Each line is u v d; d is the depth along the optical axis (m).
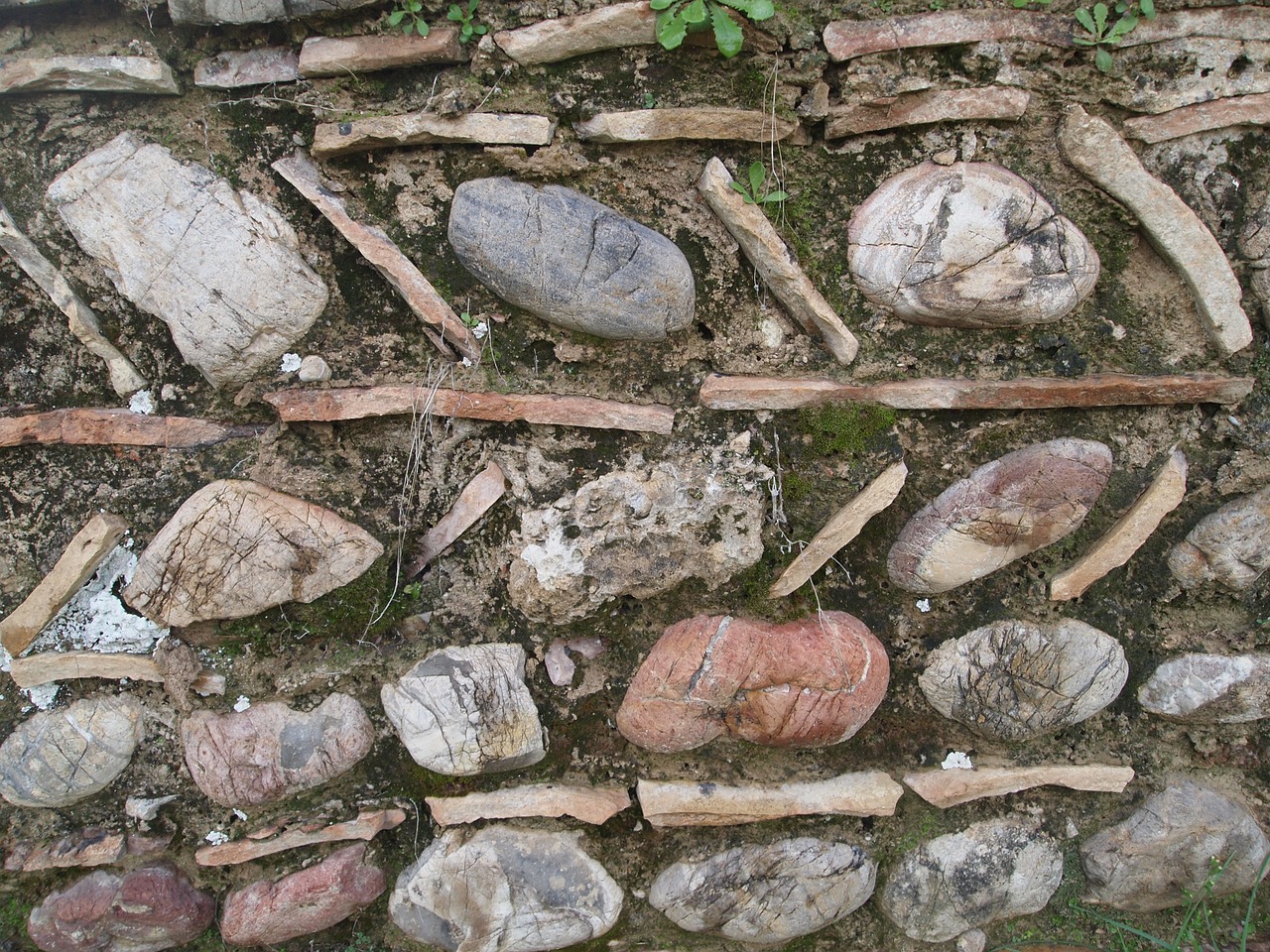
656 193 0.70
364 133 0.66
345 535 0.71
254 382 0.70
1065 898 0.81
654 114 0.67
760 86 0.67
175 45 0.67
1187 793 0.79
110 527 0.69
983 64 0.67
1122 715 0.79
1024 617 0.76
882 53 0.66
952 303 0.70
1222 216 0.71
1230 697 0.77
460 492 0.73
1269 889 0.81
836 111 0.68
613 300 0.68
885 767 0.78
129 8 0.66
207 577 0.69
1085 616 0.77
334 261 0.70
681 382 0.73
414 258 0.70
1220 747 0.80
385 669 0.74
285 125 0.68
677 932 0.79
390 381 0.71
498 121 0.67
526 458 0.72
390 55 0.66
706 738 0.74
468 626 0.75
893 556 0.75
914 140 0.69
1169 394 0.72
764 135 0.68
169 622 0.70
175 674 0.72
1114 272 0.72
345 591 0.72
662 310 0.69
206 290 0.67
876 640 0.75
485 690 0.73
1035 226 0.69
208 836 0.75
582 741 0.76
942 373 0.73
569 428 0.72
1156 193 0.69
